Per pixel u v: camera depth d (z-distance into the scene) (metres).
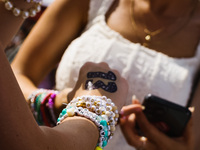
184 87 1.24
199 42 1.31
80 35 1.41
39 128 0.43
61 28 1.28
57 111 0.91
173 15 1.30
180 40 1.30
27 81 1.16
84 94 0.69
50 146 0.43
